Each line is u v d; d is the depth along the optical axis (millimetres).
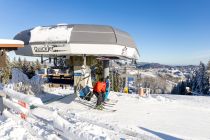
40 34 13031
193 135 8711
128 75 29594
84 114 11266
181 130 9398
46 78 22219
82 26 12602
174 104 15875
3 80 29375
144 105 14820
